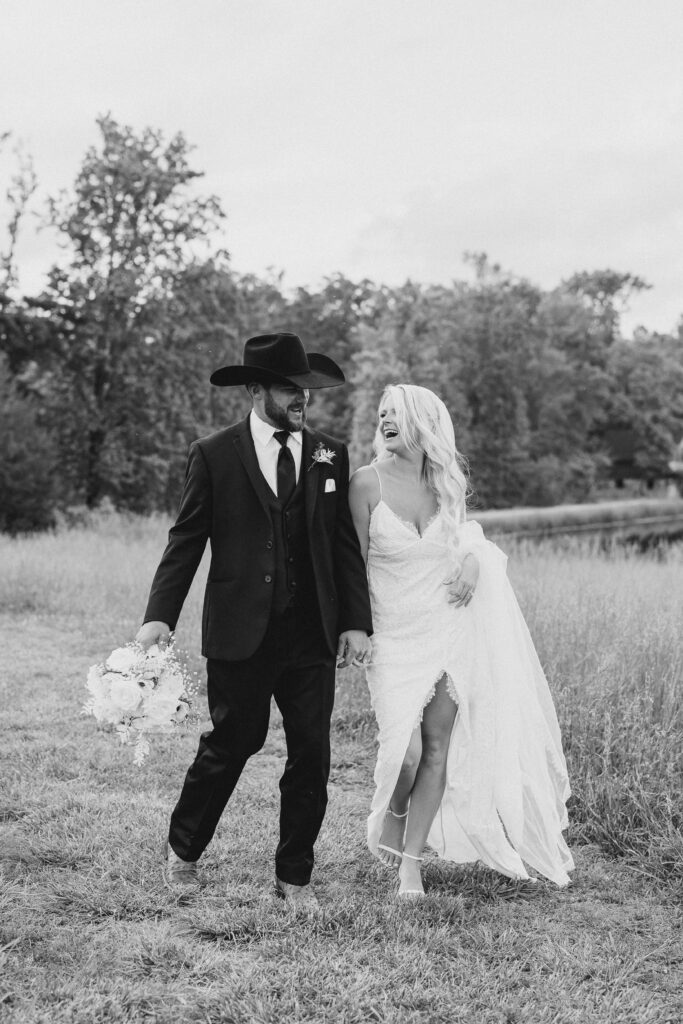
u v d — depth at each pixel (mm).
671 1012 2736
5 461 22234
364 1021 2617
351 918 3188
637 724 4594
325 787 3324
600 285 74188
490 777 3537
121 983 2742
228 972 2830
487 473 46219
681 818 3982
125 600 9633
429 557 3543
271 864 3617
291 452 3291
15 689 6379
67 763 4820
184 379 28297
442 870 3688
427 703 3549
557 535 21906
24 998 2627
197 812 3377
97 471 27641
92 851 3668
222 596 3230
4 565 11078
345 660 3451
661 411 62062
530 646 3783
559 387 54750
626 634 5848
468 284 48469
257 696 3252
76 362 28578
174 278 28531
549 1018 2672
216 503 3260
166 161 28109
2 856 3615
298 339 3256
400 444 3541
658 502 27281
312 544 3254
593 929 3271
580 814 4273
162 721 3133
